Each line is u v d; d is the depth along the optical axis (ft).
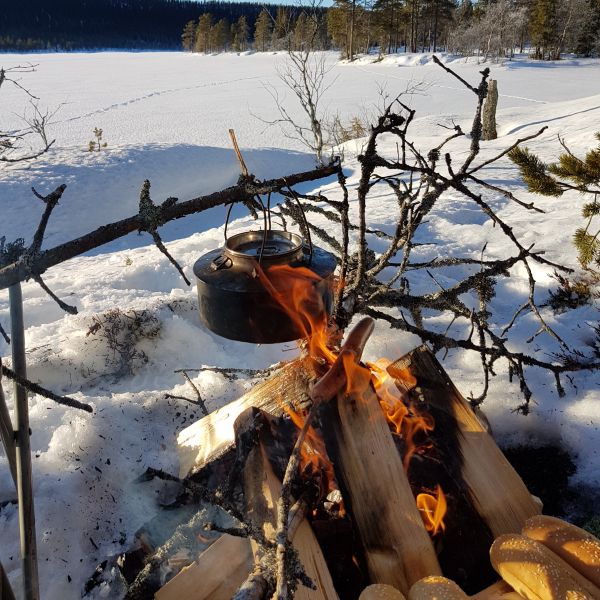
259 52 273.75
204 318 5.54
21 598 5.88
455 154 41.11
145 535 6.46
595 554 4.66
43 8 460.96
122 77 186.19
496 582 5.12
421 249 16.83
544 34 177.58
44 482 7.00
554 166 12.23
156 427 8.27
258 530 5.13
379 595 4.57
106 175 47.44
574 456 7.79
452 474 6.08
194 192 49.14
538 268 14.93
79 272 16.93
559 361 9.73
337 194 28.40
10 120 94.94
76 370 10.89
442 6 200.44
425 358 6.75
